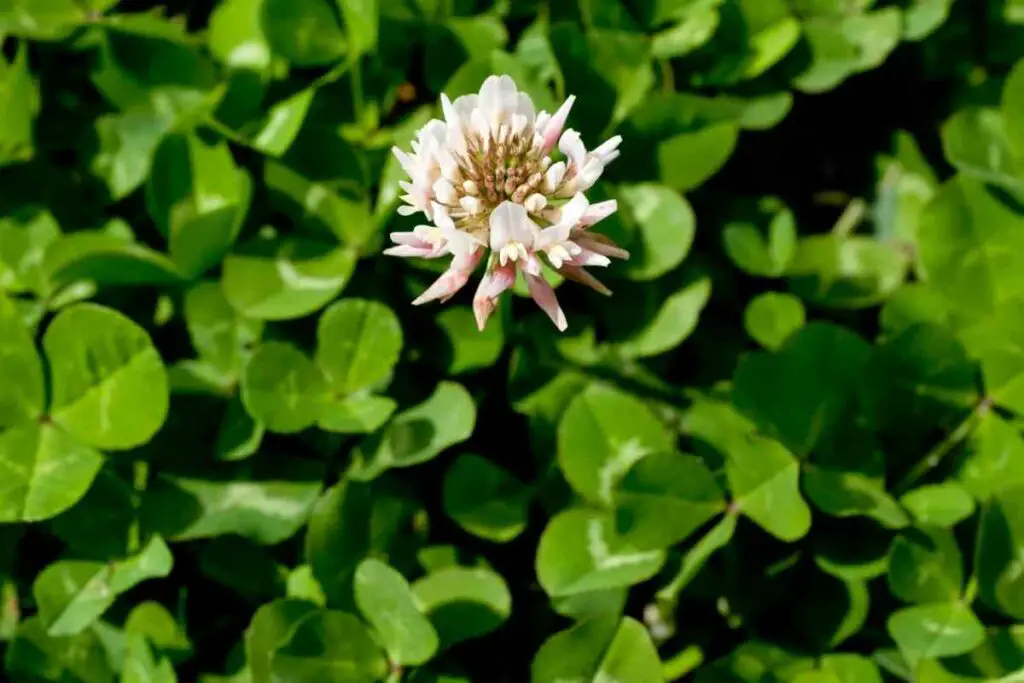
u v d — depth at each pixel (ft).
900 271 1.17
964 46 1.21
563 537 1.09
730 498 1.10
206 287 1.14
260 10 1.16
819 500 1.08
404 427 1.11
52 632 1.08
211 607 1.13
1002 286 1.14
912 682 1.09
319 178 1.15
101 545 1.10
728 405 1.13
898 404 1.11
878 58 1.18
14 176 1.17
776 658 1.09
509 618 1.12
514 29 1.20
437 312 1.14
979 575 1.08
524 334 1.14
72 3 1.19
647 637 1.07
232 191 1.15
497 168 1.02
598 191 1.13
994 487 1.11
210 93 1.18
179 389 1.13
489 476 1.11
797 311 1.14
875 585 1.11
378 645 1.08
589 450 1.10
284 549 1.12
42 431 1.09
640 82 1.16
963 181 1.15
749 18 1.18
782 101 1.18
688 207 1.13
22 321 1.10
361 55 1.18
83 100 1.20
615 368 1.14
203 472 1.11
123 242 1.13
